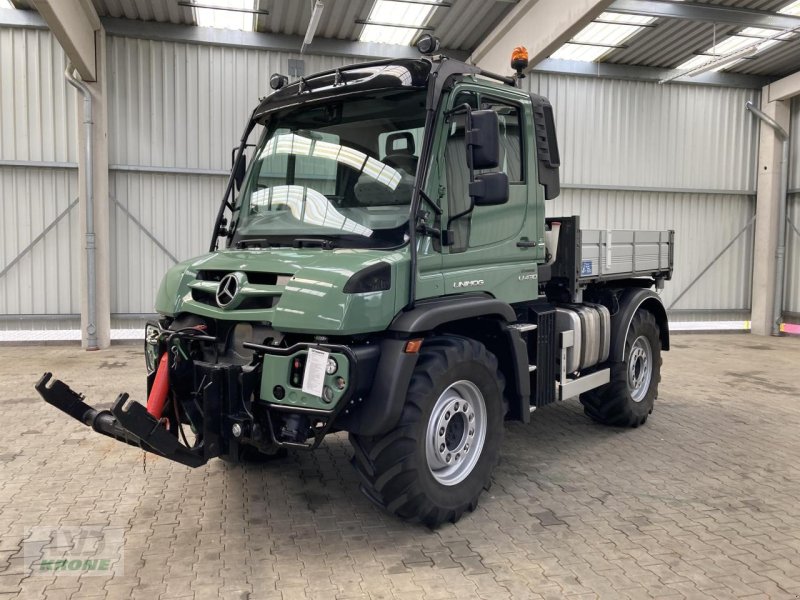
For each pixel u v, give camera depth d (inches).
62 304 400.8
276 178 162.1
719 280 511.8
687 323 510.6
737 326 515.2
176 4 368.5
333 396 121.2
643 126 486.3
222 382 128.9
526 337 176.6
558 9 326.6
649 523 148.2
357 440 136.6
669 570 126.0
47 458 189.5
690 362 375.6
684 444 210.2
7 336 398.0
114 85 396.8
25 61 386.9
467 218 151.6
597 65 469.4
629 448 205.5
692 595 116.8
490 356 153.6
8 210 390.6
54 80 390.6
